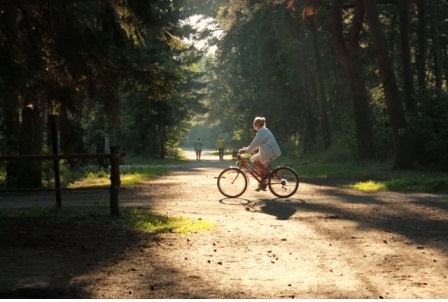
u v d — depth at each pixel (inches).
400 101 932.6
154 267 257.9
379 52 936.9
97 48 371.9
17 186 726.5
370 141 1099.9
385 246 311.0
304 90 1696.6
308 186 711.1
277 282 232.1
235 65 2228.1
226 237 338.6
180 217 422.0
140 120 2057.1
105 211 452.8
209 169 1277.1
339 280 235.3
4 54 338.6
